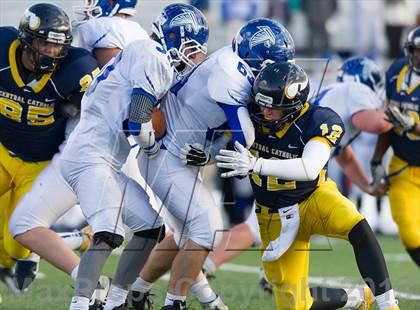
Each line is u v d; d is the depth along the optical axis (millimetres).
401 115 20312
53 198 17188
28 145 18297
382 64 37094
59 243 17062
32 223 17094
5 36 17562
